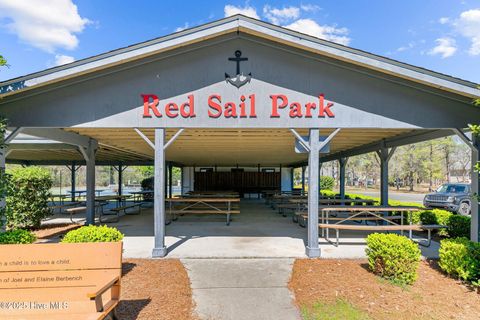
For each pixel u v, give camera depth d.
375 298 3.81
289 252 5.96
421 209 7.50
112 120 5.71
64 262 3.00
